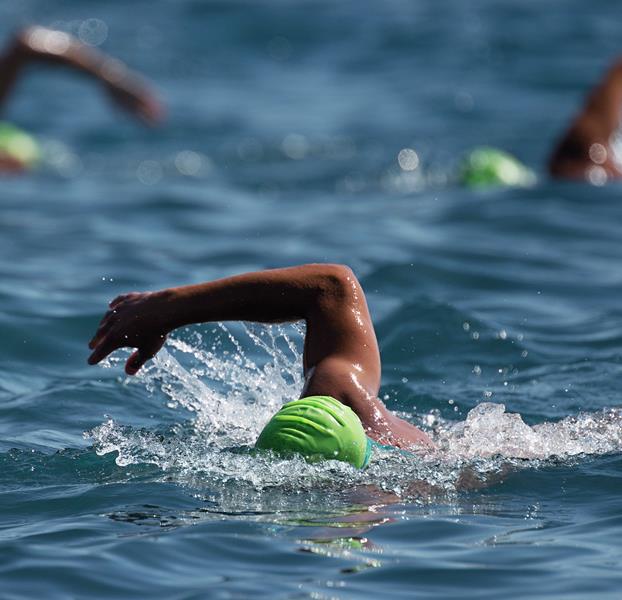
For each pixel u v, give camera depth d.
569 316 32.09
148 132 69.25
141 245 40.56
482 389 26.42
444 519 18.23
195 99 77.50
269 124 70.62
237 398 25.11
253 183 55.34
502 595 15.47
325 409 19.70
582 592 15.54
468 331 29.92
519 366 28.00
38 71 85.31
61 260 38.00
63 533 17.59
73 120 72.75
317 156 62.03
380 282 34.91
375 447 20.03
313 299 21.00
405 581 15.82
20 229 43.00
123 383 26.38
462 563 16.47
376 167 58.88
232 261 38.03
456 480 19.89
